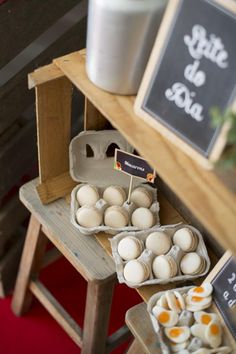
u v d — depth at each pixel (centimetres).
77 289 155
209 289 95
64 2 114
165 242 100
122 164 100
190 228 104
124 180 111
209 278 96
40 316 151
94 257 104
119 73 81
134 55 79
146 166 97
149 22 76
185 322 94
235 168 73
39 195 110
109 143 109
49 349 146
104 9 75
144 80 80
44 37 124
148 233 102
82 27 123
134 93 84
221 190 75
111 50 78
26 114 133
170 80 78
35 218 117
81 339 128
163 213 110
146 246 100
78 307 152
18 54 114
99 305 110
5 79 118
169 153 78
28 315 151
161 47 77
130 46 78
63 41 121
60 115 101
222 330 93
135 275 97
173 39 76
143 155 78
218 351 91
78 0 117
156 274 98
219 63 73
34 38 112
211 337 91
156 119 80
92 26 78
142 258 98
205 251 102
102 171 111
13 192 149
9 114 118
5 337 147
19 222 142
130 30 76
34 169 151
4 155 123
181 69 76
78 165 110
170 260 97
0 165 124
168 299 94
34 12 109
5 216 133
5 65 110
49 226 107
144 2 74
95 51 80
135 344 102
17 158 129
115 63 80
